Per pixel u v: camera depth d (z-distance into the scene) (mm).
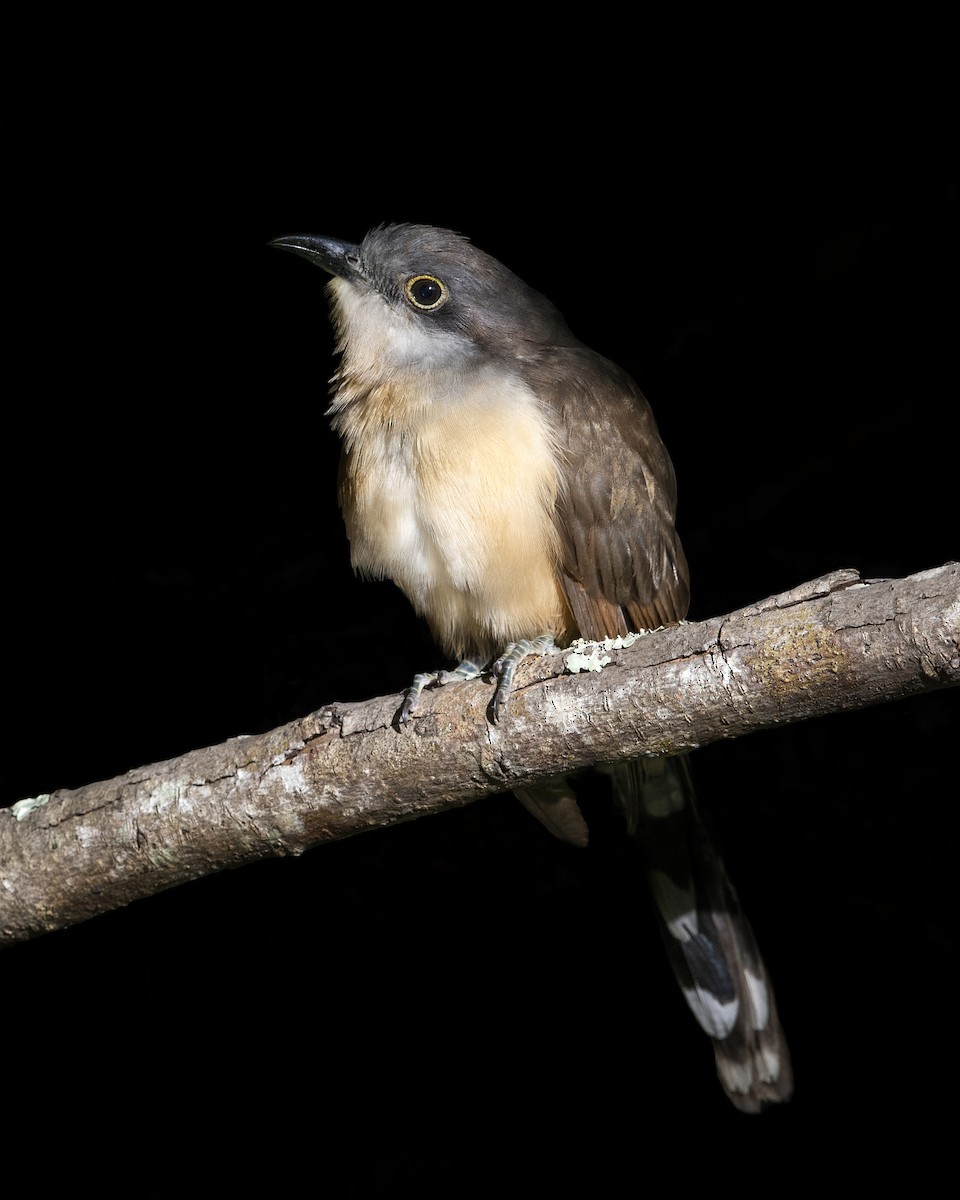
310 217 13344
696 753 11688
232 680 11758
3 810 6285
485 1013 10570
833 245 13195
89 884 6039
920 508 12820
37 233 12688
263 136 13227
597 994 10617
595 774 11023
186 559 12352
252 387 13000
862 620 4746
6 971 10156
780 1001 10578
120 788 6027
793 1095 10289
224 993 10398
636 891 10875
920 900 10820
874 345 13148
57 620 11742
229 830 5836
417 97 13406
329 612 12281
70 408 12602
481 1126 10281
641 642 5309
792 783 11508
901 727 11586
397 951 10688
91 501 12375
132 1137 9969
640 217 13758
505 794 11266
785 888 11000
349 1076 10336
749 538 12953
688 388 13297
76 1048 10094
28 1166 9773
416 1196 10008
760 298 13273
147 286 12945
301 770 5738
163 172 13008
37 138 12664
